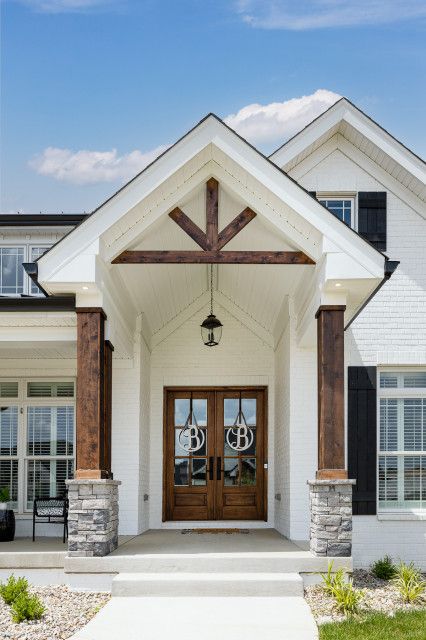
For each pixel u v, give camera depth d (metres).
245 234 10.53
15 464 12.66
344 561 8.59
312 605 7.86
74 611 7.59
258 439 14.46
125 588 8.15
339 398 9.10
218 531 12.98
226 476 14.41
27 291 12.51
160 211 9.28
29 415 12.79
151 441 14.16
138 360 12.41
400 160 11.77
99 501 8.72
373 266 8.91
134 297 11.73
